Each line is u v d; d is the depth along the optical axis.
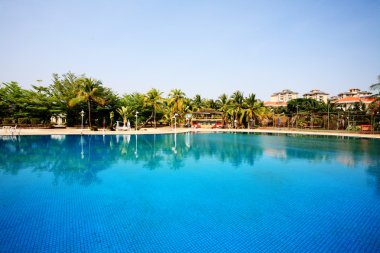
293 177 9.91
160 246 4.68
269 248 4.66
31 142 20.03
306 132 34.75
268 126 53.12
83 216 5.95
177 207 6.63
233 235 5.12
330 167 11.85
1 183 8.60
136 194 7.66
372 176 10.09
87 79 38.00
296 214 6.23
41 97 38.91
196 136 29.77
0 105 35.75
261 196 7.61
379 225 5.64
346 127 41.88
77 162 12.46
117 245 4.68
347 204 6.96
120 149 17.17
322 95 91.44
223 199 7.30
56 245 4.65
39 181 8.90
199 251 4.54
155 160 13.34
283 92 99.88
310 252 4.54
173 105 49.53
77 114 42.81
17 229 5.25
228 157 14.53
